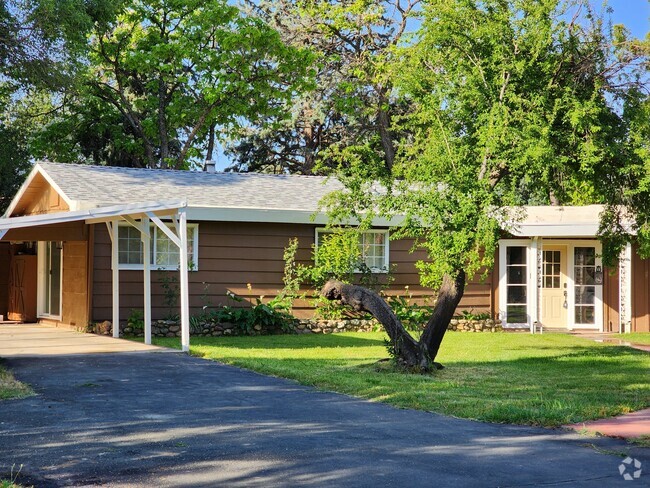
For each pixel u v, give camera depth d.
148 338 15.48
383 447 6.89
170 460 6.32
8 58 25.30
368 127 35.84
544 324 21.23
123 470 6.00
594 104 11.82
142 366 12.12
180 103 34.25
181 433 7.35
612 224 13.86
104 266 17.69
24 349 14.23
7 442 6.91
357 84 34.59
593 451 6.86
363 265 19.81
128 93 36.44
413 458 6.49
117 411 8.44
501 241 21.00
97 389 9.91
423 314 20.02
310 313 19.67
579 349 16.23
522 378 11.60
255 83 33.62
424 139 12.90
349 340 17.55
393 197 12.17
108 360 12.80
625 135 12.58
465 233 11.38
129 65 33.09
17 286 21.66
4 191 33.97
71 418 8.02
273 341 17.16
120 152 36.47
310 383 10.66
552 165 11.55
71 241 18.48
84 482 5.66
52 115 37.28
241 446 6.84
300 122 39.28
